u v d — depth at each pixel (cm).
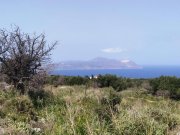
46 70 1981
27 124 915
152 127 806
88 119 862
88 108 1067
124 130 792
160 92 3209
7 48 1969
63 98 1614
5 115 1105
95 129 786
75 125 817
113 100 1331
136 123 812
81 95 1647
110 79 3588
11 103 1232
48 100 1518
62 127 834
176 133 866
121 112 927
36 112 1191
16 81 1927
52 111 1036
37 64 1977
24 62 1948
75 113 903
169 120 987
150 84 3516
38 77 1934
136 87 3469
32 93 1662
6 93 1535
